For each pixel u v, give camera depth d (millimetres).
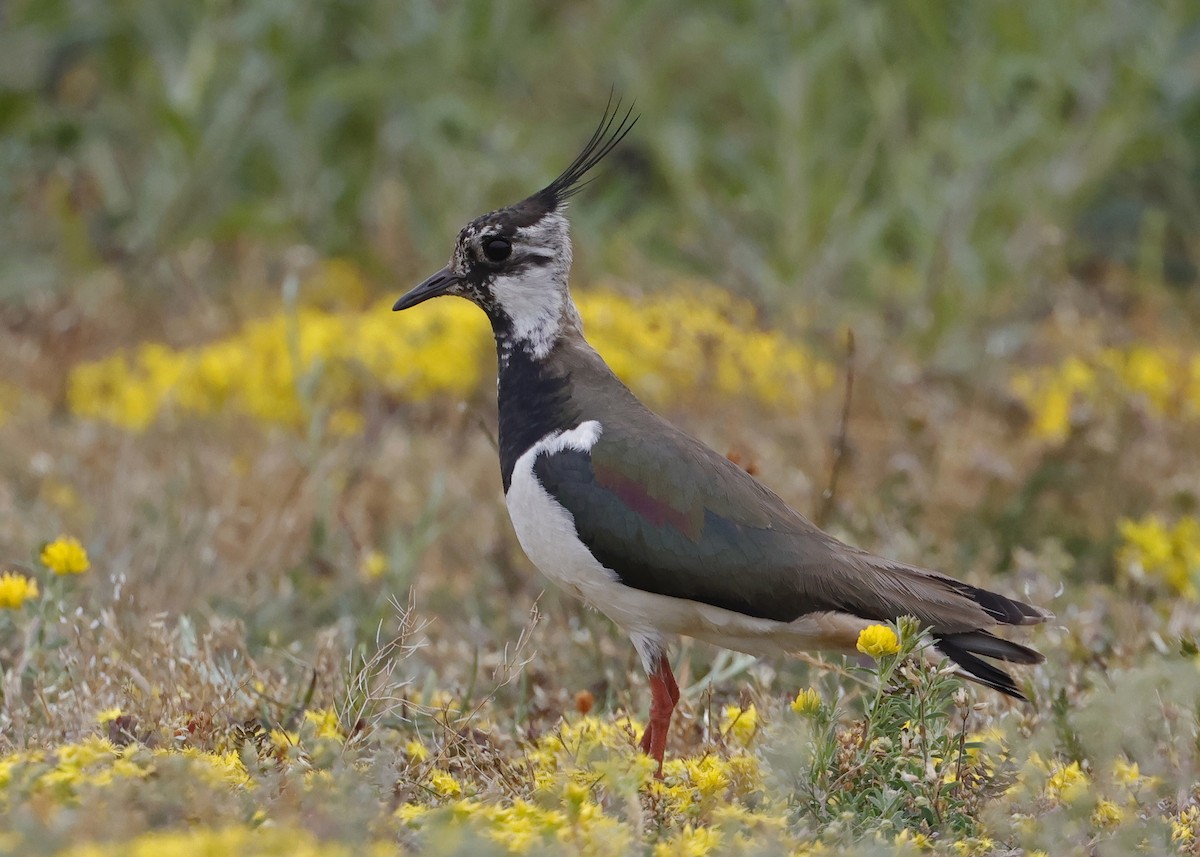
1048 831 7348
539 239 9742
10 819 6363
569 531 9117
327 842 6469
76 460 14234
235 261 19844
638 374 15438
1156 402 15438
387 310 17531
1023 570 11898
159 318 18625
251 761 7551
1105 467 13375
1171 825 7570
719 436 14398
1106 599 11469
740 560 8852
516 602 11852
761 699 9398
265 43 20219
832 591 8805
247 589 11781
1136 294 19359
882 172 20609
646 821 7531
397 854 6434
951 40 20609
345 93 20500
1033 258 18891
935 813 7621
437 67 20484
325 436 14953
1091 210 20812
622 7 21094
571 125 21203
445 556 13023
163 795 6699
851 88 21406
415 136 20375
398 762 7988
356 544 12336
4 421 15484
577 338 9773
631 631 9273
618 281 17797
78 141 20781
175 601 11352
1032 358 17422
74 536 12523
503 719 10031
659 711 9062
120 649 9586
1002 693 9031
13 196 20156
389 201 20062
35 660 9391
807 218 18750
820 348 16484
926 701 7879
